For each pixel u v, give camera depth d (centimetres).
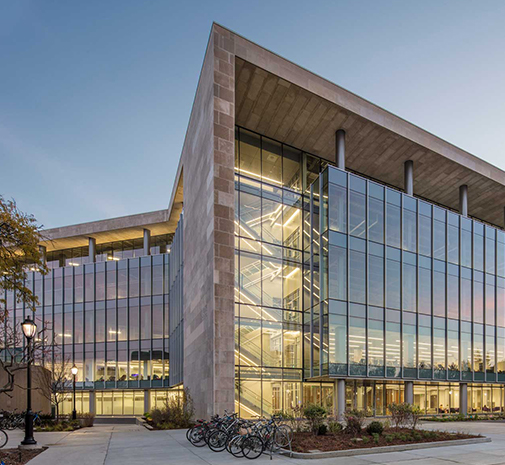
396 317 2688
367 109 2683
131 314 4288
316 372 2436
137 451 1323
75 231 4622
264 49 2383
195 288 2639
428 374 2767
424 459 1186
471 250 3275
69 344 4416
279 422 1409
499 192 3556
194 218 2783
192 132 2994
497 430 2078
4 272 1509
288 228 2758
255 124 2722
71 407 4278
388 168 3219
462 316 3078
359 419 1580
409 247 2869
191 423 2223
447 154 3045
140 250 4797
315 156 3064
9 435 1933
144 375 4103
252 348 2378
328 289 2427
